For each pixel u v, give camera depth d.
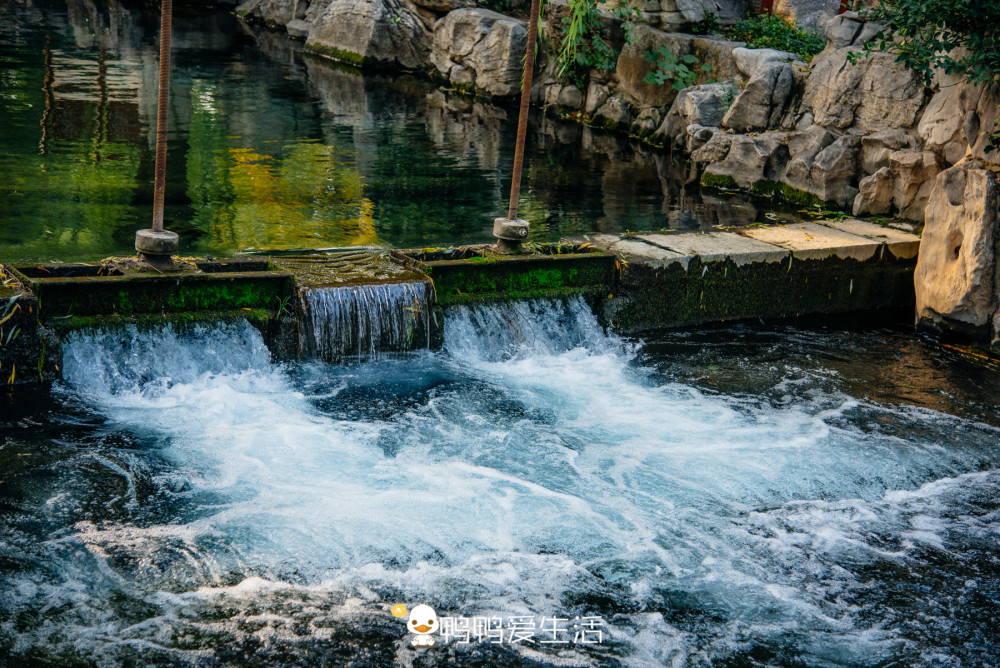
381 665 4.59
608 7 17.73
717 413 7.50
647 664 4.72
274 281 7.39
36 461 5.98
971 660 4.91
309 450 6.43
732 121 14.25
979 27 10.33
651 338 8.88
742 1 17.91
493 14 20.23
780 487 6.45
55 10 25.77
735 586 5.37
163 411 6.73
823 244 9.77
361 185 12.20
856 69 12.68
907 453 7.07
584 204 12.12
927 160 11.14
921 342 9.38
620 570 5.43
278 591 5.04
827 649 4.93
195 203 10.77
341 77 20.56
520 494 6.11
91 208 10.22
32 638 4.56
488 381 7.73
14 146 12.53
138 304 6.96
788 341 9.13
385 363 7.68
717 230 10.12
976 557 5.82
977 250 8.95
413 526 5.67
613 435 7.01
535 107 19.47
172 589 4.98
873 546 5.86
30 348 6.53
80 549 5.23
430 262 8.00
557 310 8.52
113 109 15.21
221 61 20.86
